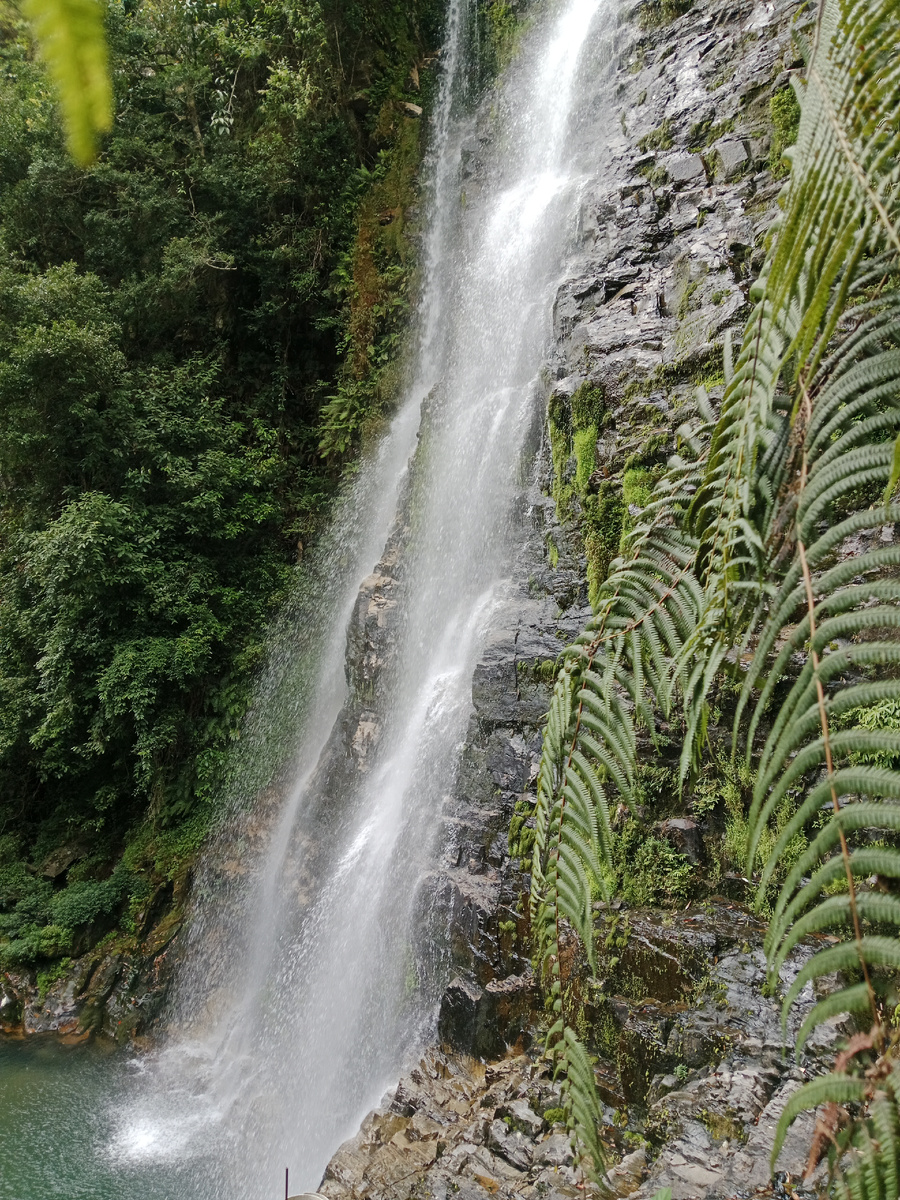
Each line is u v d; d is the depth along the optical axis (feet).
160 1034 30.40
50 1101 25.59
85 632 36.70
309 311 48.16
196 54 47.29
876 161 2.34
